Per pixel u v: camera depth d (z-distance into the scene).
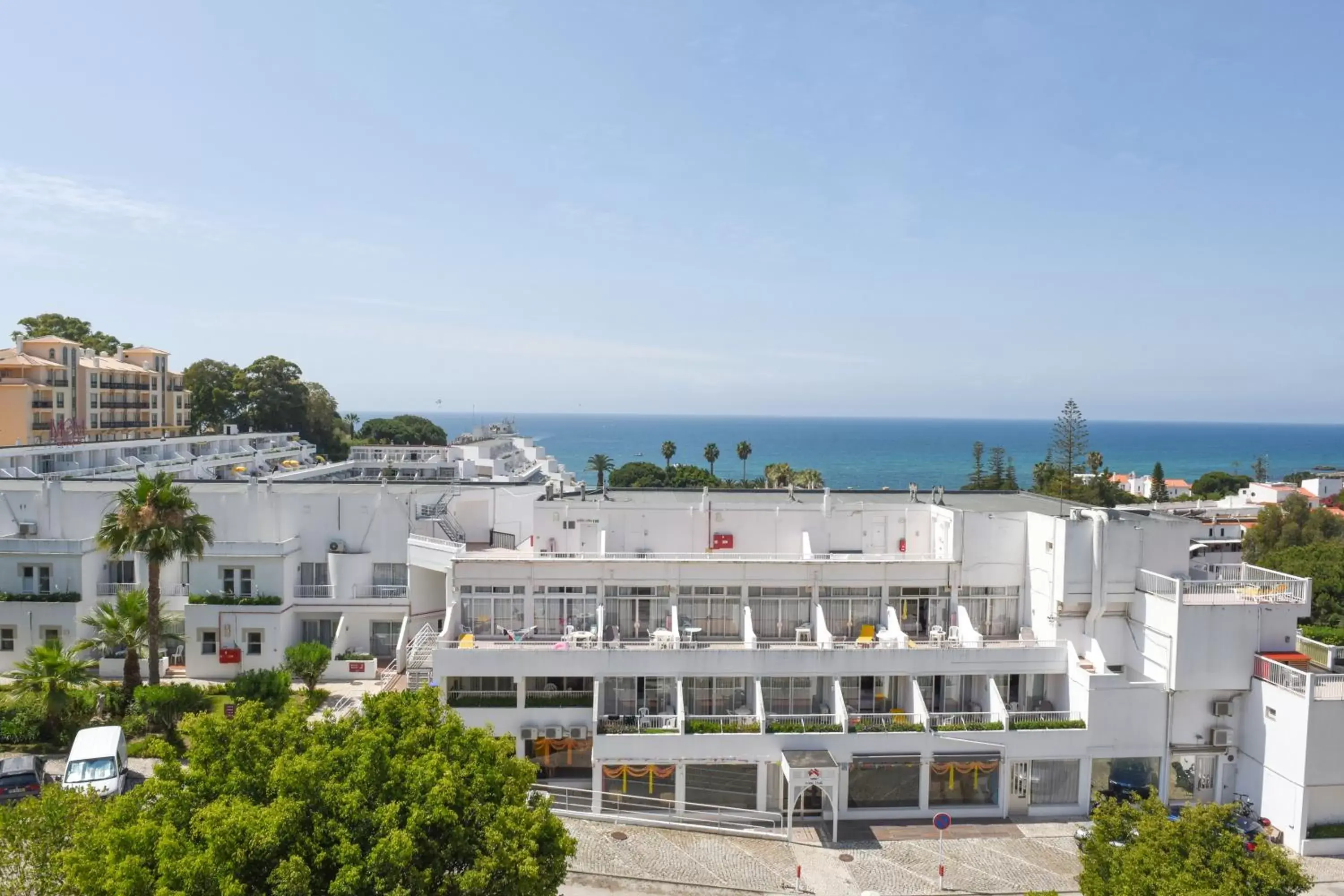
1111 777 40.62
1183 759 41.19
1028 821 39.72
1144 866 24.58
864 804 39.91
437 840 21.00
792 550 50.00
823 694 42.91
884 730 39.41
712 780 39.31
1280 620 40.41
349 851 19.19
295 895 18.06
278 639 49.72
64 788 32.72
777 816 38.84
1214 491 162.50
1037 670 42.34
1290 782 37.41
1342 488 134.38
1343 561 64.88
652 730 39.41
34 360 99.50
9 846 22.05
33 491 53.09
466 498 55.19
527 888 20.50
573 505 49.38
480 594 45.09
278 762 21.02
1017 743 39.81
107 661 49.28
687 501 52.81
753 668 41.31
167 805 21.02
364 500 53.44
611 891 32.28
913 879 34.38
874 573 46.19
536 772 24.97
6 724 39.94
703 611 45.59
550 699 41.38
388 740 23.06
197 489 53.41
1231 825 33.78
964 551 46.69
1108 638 44.09
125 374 114.62
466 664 40.72
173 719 41.41
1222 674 39.94
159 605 44.47
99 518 52.88
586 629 45.16
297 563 52.81
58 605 48.59
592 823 37.62
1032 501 55.50
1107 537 43.06
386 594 52.75
